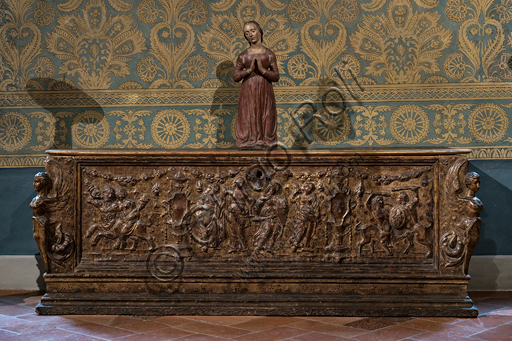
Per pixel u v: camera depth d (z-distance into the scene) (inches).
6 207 148.2
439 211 118.2
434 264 118.3
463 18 145.9
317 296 118.0
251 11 148.6
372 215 119.2
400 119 147.4
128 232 120.2
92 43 149.3
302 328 107.8
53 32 148.9
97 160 120.0
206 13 149.3
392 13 147.1
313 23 148.3
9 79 148.7
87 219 120.8
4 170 148.6
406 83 147.3
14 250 147.9
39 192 119.1
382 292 118.3
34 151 149.3
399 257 119.0
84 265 120.4
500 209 145.9
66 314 118.3
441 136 146.8
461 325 110.1
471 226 115.3
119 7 149.0
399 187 119.1
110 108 149.6
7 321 113.5
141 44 149.4
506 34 144.9
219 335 103.4
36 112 149.0
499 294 140.7
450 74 146.5
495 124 145.9
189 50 149.4
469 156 146.4
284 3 148.3
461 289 117.9
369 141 147.9
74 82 149.3
